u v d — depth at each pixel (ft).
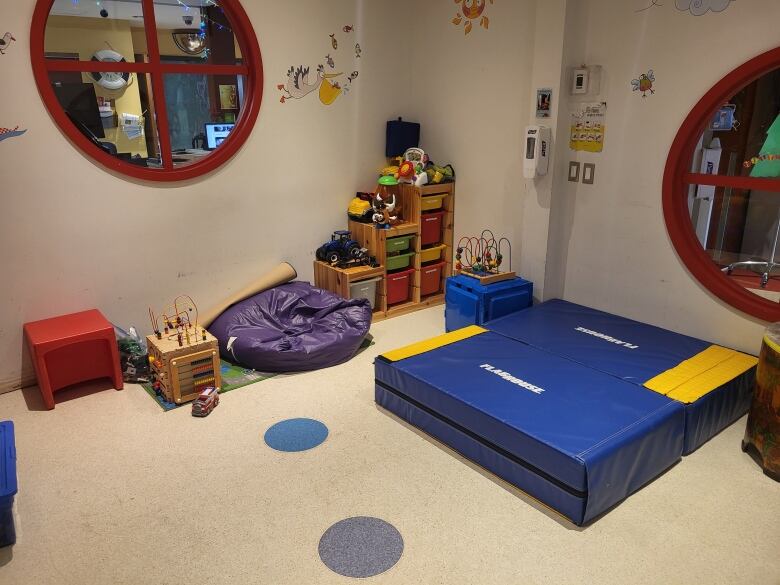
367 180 15.47
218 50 19.02
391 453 9.07
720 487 8.23
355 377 11.64
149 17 11.09
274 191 13.67
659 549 7.07
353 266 14.15
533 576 6.68
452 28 14.26
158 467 8.73
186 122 21.72
